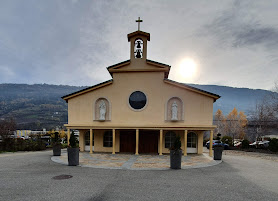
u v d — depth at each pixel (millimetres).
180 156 8492
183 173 7668
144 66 13633
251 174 7770
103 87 13727
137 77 13578
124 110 13438
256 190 5668
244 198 5004
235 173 7871
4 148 17125
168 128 12891
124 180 6441
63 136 38281
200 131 14070
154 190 5465
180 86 13039
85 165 8938
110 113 13469
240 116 37188
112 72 13844
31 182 6039
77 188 5496
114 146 13281
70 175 6984
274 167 9609
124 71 13594
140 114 13289
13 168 8180
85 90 13656
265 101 29125
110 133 14789
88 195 4957
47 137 35969
